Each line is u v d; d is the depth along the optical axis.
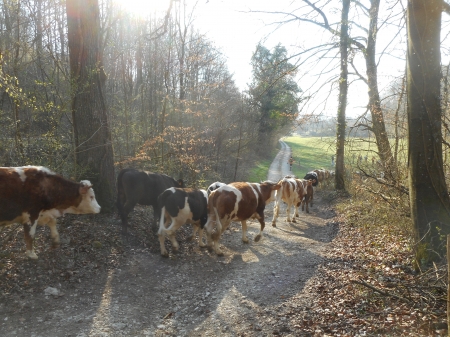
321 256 8.28
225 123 18.89
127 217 8.84
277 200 11.99
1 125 8.30
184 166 15.14
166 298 5.90
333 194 17.44
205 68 21.44
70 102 8.63
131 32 19.42
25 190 5.83
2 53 7.72
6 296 5.21
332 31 11.47
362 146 12.95
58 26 14.71
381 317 4.76
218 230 8.09
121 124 13.45
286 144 53.34
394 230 8.70
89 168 8.52
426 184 5.87
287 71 11.01
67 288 5.77
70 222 7.94
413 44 5.76
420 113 5.83
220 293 6.14
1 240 6.61
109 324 4.90
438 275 4.95
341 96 15.41
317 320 4.96
